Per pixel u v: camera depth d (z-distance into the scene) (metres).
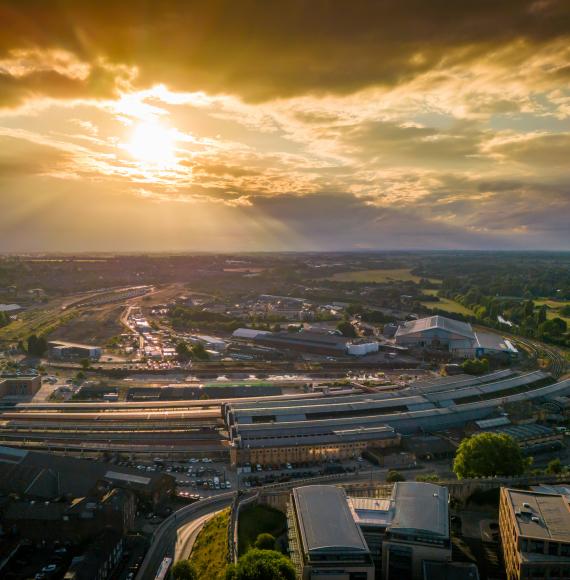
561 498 178.88
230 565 167.12
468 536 194.88
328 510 179.00
